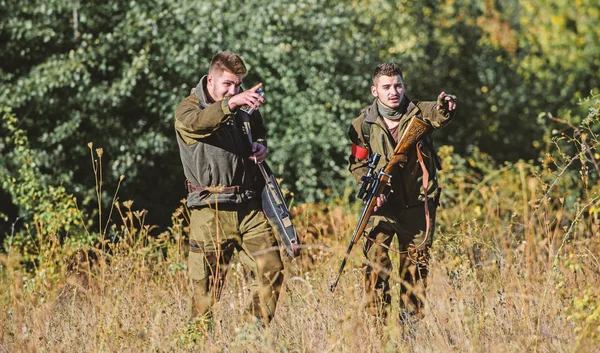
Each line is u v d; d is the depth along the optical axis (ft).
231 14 141.18
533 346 46.34
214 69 56.03
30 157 114.21
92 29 138.82
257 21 142.51
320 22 147.74
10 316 60.08
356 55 158.20
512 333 47.85
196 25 138.10
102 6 137.39
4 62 136.87
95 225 135.33
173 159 146.82
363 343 47.16
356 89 157.38
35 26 132.36
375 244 59.82
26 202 108.47
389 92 59.16
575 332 45.83
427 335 50.47
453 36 192.13
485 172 156.97
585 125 64.44
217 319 52.65
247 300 56.03
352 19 157.58
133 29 134.41
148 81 139.74
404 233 60.13
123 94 131.13
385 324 53.47
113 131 138.10
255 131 58.75
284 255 57.98
